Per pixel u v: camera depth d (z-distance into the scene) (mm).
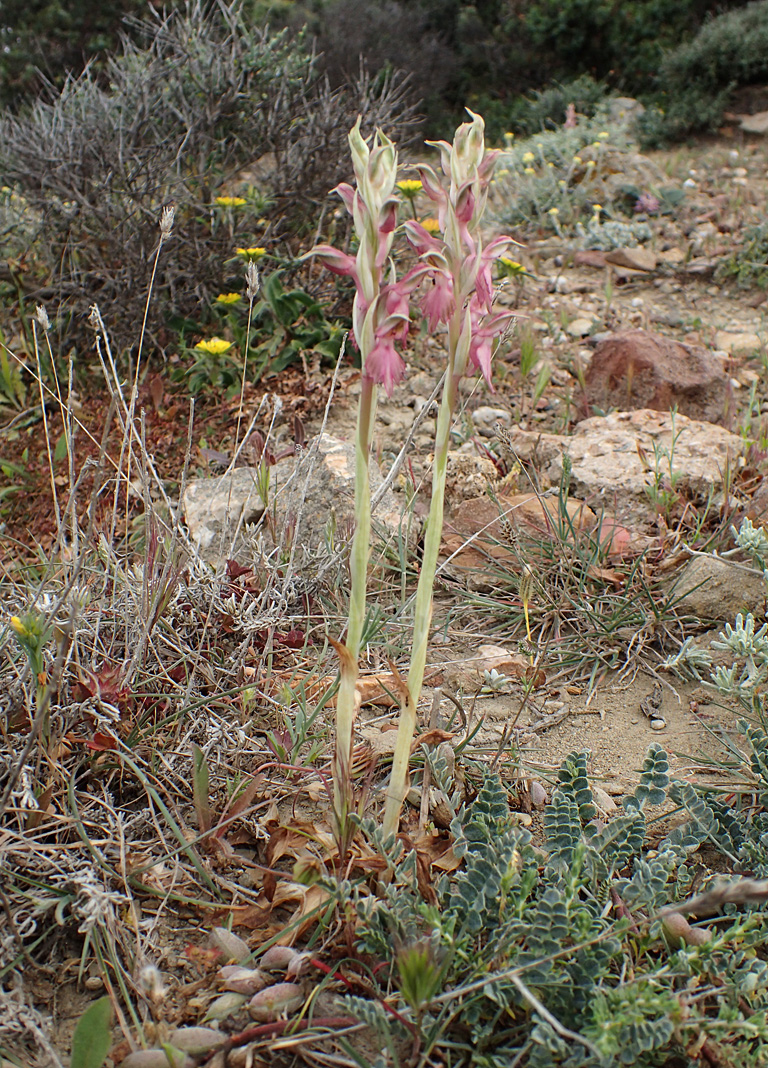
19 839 1807
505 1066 1454
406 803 2053
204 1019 1593
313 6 10352
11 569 3115
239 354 4402
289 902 1820
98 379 4535
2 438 4270
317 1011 1619
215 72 4895
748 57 9031
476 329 1520
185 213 4879
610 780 2207
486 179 1457
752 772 2111
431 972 1391
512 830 1764
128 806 2016
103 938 1740
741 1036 1547
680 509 3225
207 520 3139
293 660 2527
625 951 1657
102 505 3617
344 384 4219
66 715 1976
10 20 9461
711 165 7902
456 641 2754
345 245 4973
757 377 4336
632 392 4117
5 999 1537
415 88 9828
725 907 1787
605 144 7359
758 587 2713
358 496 1547
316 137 4855
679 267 5895
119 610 2387
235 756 2080
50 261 4762
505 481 3336
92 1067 1434
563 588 2873
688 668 2604
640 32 10469
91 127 4664
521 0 11086
